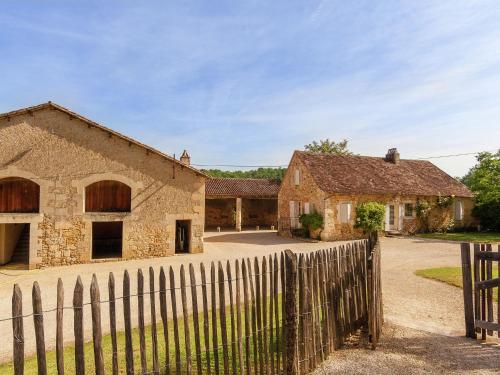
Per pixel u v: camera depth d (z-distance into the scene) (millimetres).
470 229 28938
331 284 5809
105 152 17031
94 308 3199
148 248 17641
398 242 22000
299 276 5035
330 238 23422
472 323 6395
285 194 28719
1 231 16250
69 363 5652
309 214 24281
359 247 7000
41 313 2930
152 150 17641
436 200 27188
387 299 9047
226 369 4246
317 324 5332
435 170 31406
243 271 4465
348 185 24609
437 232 27172
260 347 4656
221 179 35250
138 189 17562
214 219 36062
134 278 12719
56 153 16172
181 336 6605
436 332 6688
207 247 21031
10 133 15594
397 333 6605
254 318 4609
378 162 29469
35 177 15773
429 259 15805
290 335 4781
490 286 6273
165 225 18047
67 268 15281
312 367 5117
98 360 3199
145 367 3537
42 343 2922
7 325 8023
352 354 5668
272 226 34188
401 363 5320
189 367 3906
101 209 18000
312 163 26109
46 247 15750
